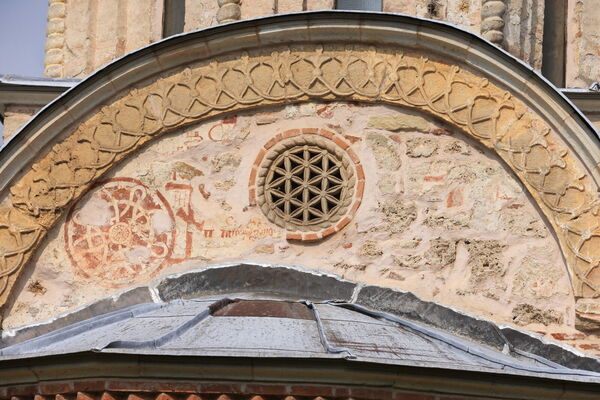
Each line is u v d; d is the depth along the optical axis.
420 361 22.67
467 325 25.41
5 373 23.31
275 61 26.23
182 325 23.47
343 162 26.03
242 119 26.22
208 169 26.12
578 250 25.48
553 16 29.28
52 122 26.17
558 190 25.67
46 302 25.89
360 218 25.88
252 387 22.59
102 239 26.03
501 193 25.86
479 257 25.70
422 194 25.91
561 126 25.78
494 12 28.52
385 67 26.12
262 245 25.88
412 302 25.52
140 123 26.22
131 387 22.69
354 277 25.70
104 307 25.72
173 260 25.89
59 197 26.11
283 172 26.05
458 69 26.09
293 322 24.00
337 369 22.48
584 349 25.33
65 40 29.86
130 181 26.17
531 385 23.09
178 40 26.09
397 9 29.08
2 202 26.11
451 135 26.05
